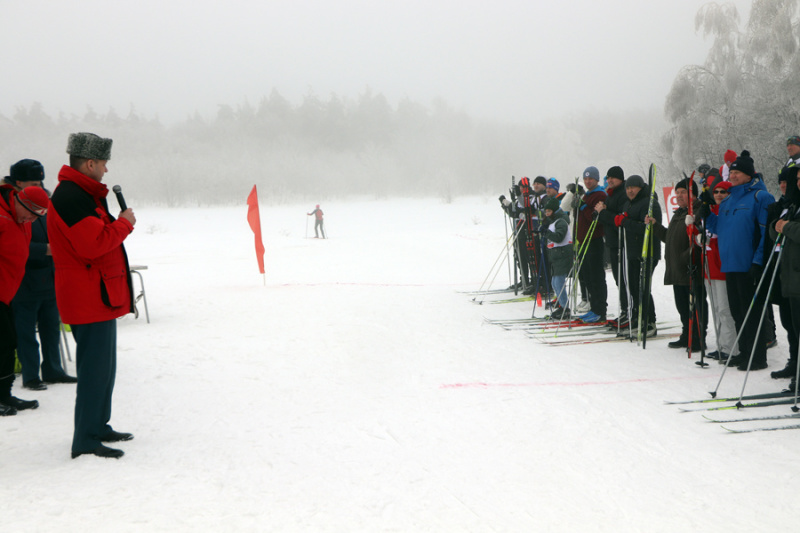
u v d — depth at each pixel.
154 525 2.37
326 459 3.14
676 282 5.29
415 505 2.58
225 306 8.68
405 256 16.61
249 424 3.75
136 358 5.62
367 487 2.78
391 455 3.19
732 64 21.77
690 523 2.40
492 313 7.74
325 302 8.87
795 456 3.01
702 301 4.98
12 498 2.62
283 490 2.74
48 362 4.78
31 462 3.11
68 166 3.07
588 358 5.32
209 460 3.13
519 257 9.08
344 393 4.45
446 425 3.67
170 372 5.10
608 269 11.30
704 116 21.91
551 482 2.82
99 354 3.20
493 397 4.23
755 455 3.06
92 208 3.05
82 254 3.00
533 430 3.54
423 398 4.27
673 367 4.92
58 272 3.09
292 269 14.09
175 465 3.06
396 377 4.89
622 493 2.69
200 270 14.27
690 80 22.70
